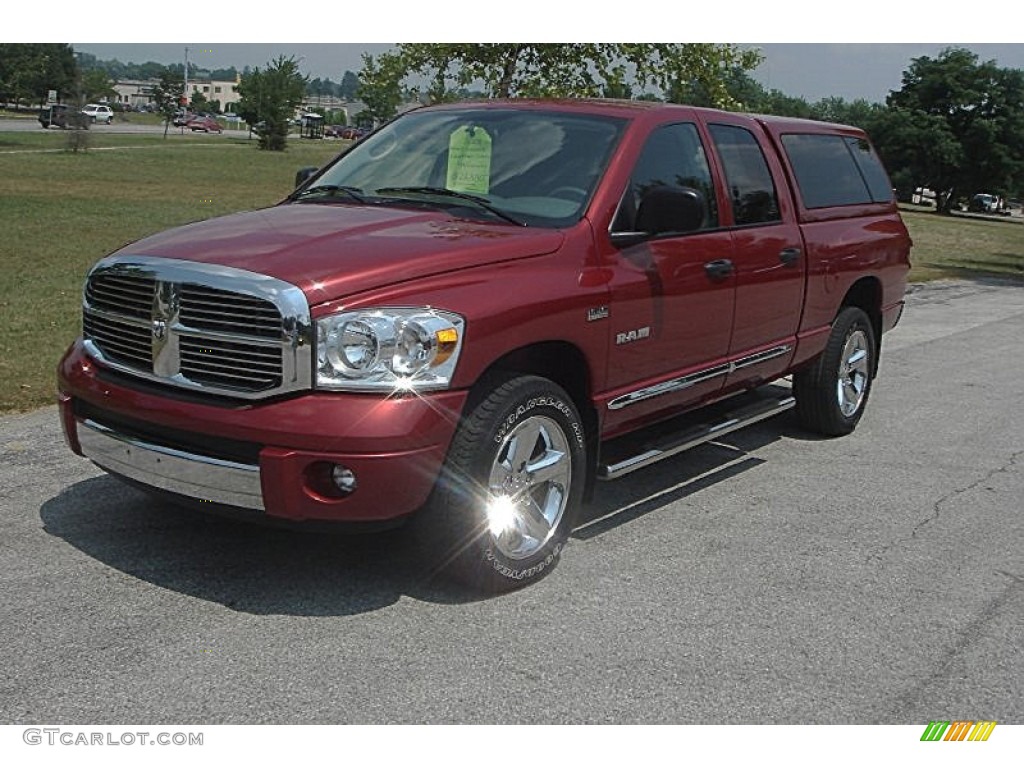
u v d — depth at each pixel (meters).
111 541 4.91
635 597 4.59
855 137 7.69
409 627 4.20
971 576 5.00
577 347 4.75
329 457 3.93
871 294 7.66
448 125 5.70
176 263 4.25
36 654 3.87
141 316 4.35
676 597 4.61
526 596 4.55
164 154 54.91
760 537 5.40
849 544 5.35
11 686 3.66
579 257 4.81
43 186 31.30
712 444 7.20
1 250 16.67
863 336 7.50
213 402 4.12
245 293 4.02
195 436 4.15
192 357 4.20
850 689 3.89
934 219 57.28
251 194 32.12
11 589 4.38
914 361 10.70
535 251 4.64
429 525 4.31
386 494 4.00
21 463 5.98
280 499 3.98
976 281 20.30
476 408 4.32
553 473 4.68
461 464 4.25
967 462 6.93
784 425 7.79
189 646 3.97
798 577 4.89
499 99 6.01
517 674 3.88
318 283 4.03
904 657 4.15
